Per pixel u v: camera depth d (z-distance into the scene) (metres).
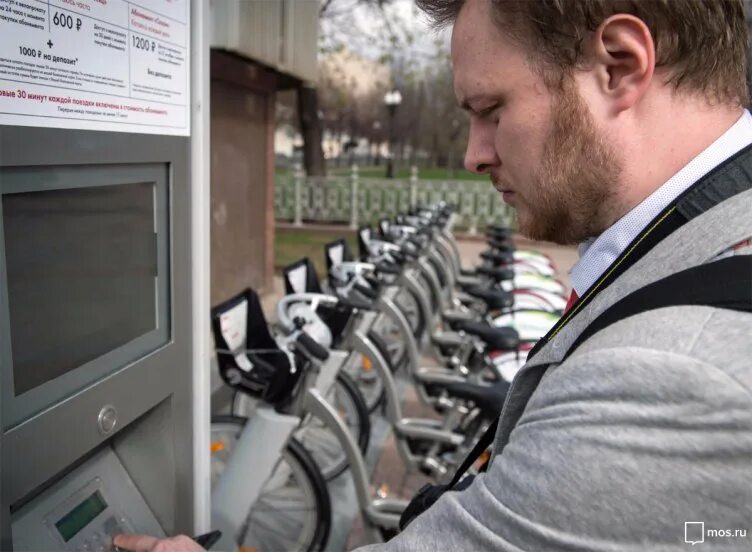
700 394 0.42
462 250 7.99
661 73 0.56
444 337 3.10
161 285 0.96
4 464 0.70
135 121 0.84
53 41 0.70
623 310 0.51
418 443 2.35
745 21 0.59
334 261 3.08
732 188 0.54
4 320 0.69
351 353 2.48
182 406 1.03
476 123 0.65
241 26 1.86
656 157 0.57
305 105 8.75
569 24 0.54
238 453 1.56
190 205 0.99
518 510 0.49
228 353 1.71
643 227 0.57
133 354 0.91
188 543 0.91
